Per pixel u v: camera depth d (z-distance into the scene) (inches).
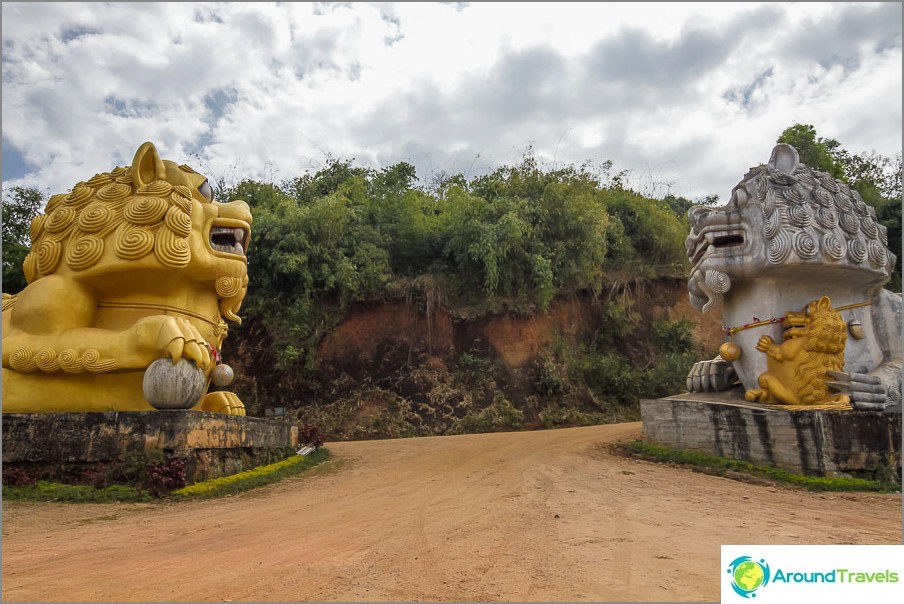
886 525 289.4
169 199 428.5
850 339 506.0
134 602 167.6
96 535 261.3
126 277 418.3
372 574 195.8
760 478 433.7
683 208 1505.9
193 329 411.2
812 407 458.6
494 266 952.3
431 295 984.9
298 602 167.9
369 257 978.7
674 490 381.1
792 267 483.2
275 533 263.6
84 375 402.3
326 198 982.4
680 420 522.6
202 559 216.5
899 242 992.9
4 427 375.2
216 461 408.5
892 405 484.4
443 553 222.5
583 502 330.6
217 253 449.7
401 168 1195.3
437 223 1078.4
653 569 199.2
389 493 375.2
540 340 1008.2
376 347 962.1
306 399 918.4
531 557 215.2
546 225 1036.5
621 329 1078.4
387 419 884.6
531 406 940.6
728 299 538.0
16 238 875.4
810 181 509.4
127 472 361.1
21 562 213.3
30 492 346.3
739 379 537.0
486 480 407.8
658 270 1156.5
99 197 435.2
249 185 1093.8
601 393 1008.2
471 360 948.0
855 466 438.6
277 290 956.6
